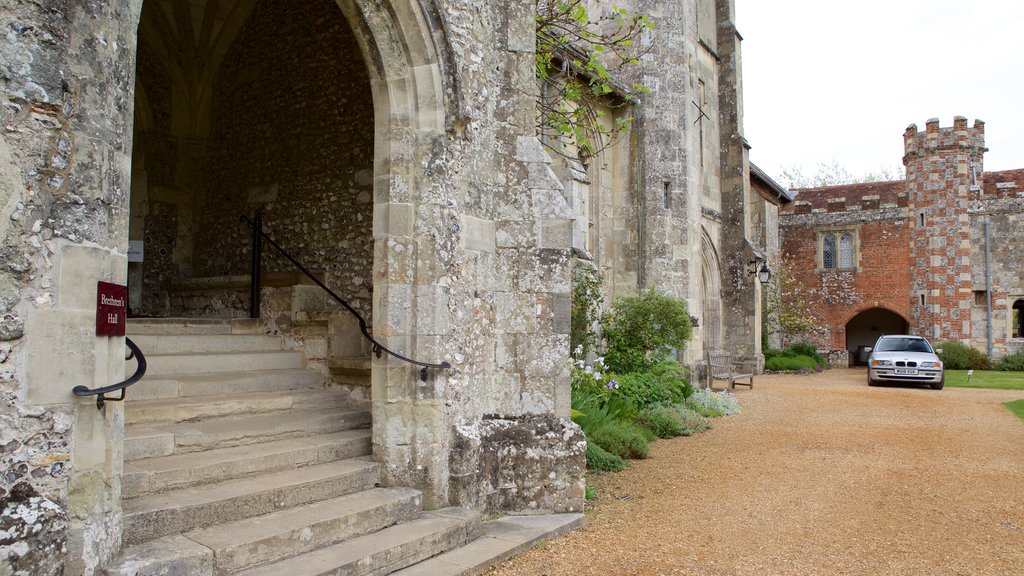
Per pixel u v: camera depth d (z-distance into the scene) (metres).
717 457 8.60
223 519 4.11
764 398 15.50
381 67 5.37
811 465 8.10
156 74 9.37
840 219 30.77
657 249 14.42
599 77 9.80
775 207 28.45
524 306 6.00
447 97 5.48
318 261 8.10
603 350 12.41
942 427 11.17
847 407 13.86
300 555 4.07
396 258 5.31
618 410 9.67
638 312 12.33
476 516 5.12
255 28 8.96
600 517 5.93
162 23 9.13
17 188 2.97
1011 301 27.28
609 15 15.09
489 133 6.02
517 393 5.94
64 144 3.14
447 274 5.43
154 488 4.12
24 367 2.98
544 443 5.83
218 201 9.37
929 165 28.34
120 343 3.44
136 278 9.09
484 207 5.93
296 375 6.49
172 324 6.86
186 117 9.62
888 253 29.88
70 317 3.13
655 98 14.66
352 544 4.32
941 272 27.98
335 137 8.10
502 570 4.60
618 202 14.84
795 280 30.56
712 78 19.89
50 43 3.10
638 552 5.00
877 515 6.02
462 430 5.45
